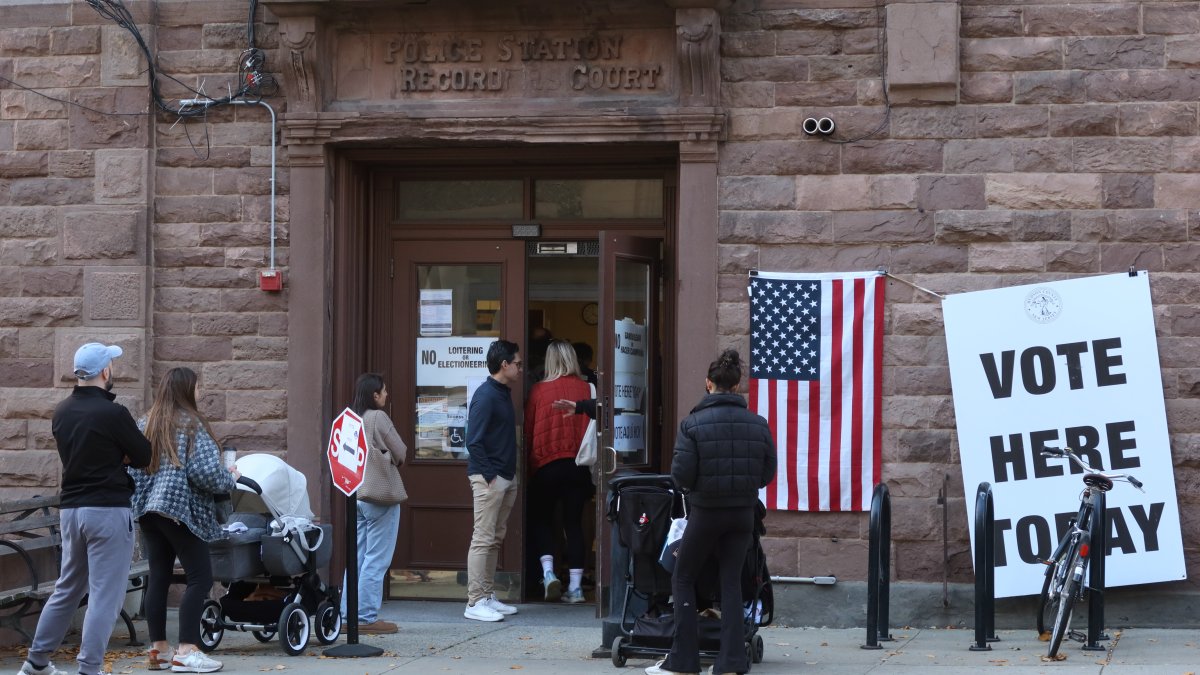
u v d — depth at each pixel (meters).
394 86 10.61
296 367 10.58
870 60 10.10
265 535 8.71
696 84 10.16
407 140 10.53
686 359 10.17
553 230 11.08
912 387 10.02
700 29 10.01
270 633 9.22
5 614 8.72
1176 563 9.62
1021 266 9.93
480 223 11.13
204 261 10.73
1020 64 9.95
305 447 10.54
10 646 9.18
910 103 10.04
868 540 9.85
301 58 10.47
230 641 9.45
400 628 9.93
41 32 10.91
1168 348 9.78
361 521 9.79
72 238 10.81
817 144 10.13
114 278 10.73
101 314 10.74
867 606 9.20
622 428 10.55
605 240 10.13
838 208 10.10
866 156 10.08
